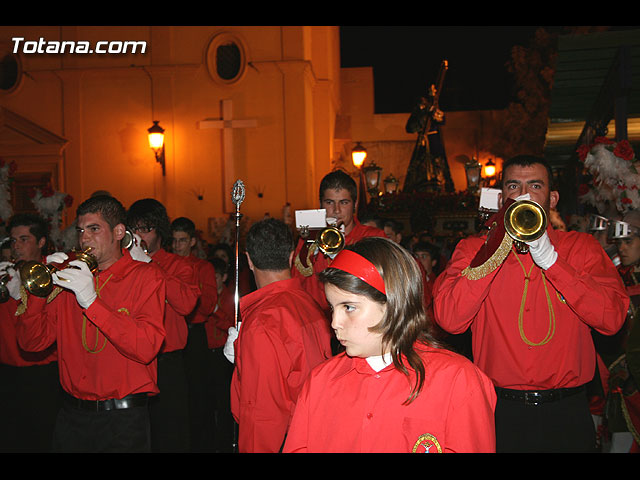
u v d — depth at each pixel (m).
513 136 20.72
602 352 3.73
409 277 1.76
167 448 4.45
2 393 4.49
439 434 1.73
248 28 15.41
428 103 16.59
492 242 2.43
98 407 3.11
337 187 4.21
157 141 14.62
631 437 3.76
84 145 15.45
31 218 4.48
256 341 2.54
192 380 5.75
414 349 1.81
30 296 3.17
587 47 6.48
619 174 4.80
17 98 15.58
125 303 3.14
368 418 1.77
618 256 4.24
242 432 2.54
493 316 2.84
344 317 1.76
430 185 15.89
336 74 21.27
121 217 3.31
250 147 15.27
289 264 2.87
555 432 2.73
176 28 15.47
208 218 15.11
